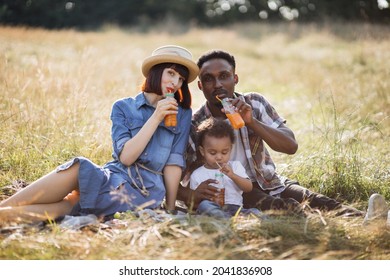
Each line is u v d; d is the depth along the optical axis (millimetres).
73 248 4398
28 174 6504
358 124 9188
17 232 4605
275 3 47031
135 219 4859
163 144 5406
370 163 7039
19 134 7426
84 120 7961
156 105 5547
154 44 25047
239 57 22594
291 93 14594
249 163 5789
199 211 5273
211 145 5590
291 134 5859
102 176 5102
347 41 26031
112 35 27047
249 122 5469
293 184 5988
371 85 11969
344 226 4941
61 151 7066
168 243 4367
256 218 4840
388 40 20594
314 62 20125
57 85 9031
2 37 19672
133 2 43781
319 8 41938
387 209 5125
